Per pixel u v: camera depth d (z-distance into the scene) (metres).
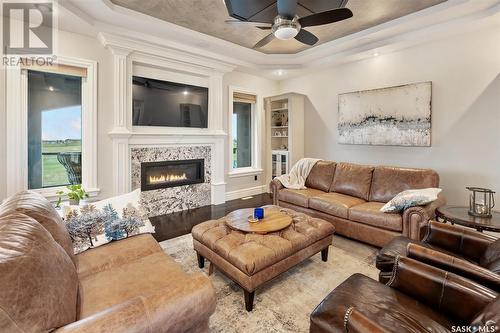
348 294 1.27
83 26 3.05
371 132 4.26
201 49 4.13
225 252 1.94
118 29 3.29
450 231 1.86
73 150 3.38
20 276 0.81
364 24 3.42
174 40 3.76
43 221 1.37
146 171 3.96
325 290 2.06
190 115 4.44
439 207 2.66
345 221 3.09
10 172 2.86
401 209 2.65
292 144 5.21
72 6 2.76
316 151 5.21
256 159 5.72
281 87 5.90
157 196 4.09
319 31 3.65
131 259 1.69
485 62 3.15
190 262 2.52
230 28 3.55
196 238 2.31
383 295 1.27
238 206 4.67
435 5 2.91
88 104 3.35
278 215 2.64
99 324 0.86
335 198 3.41
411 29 3.37
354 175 3.69
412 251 1.56
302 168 4.32
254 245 1.98
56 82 3.21
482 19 2.89
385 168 3.48
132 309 0.92
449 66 3.43
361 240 2.94
